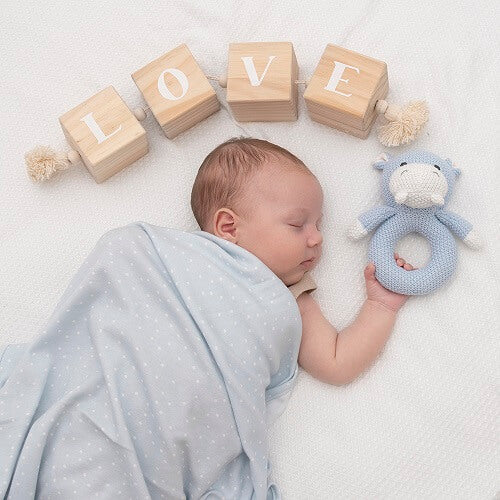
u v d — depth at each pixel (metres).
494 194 1.55
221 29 1.69
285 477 1.49
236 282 1.44
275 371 1.48
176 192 1.65
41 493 1.38
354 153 1.61
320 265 1.58
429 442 1.47
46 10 1.73
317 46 1.66
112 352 1.41
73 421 1.38
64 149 1.68
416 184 1.46
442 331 1.51
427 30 1.63
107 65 1.71
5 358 1.49
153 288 1.43
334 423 1.50
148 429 1.38
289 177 1.49
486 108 1.59
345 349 1.49
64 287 1.62
